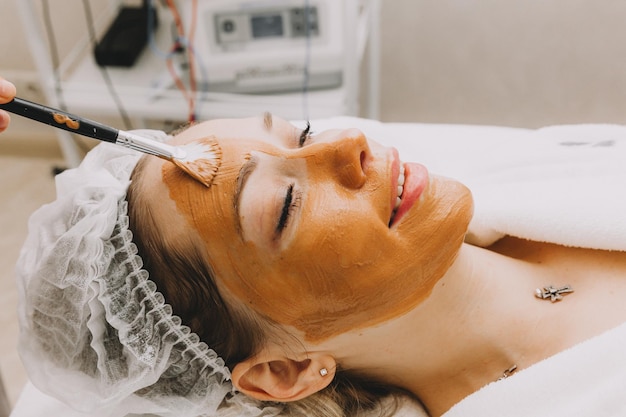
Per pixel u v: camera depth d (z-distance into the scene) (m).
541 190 1.06
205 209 0.83
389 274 0.83
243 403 0.96
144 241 0.86
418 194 0.84
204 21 1.50
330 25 1.50
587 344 0.87
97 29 1.77
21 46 2.05
